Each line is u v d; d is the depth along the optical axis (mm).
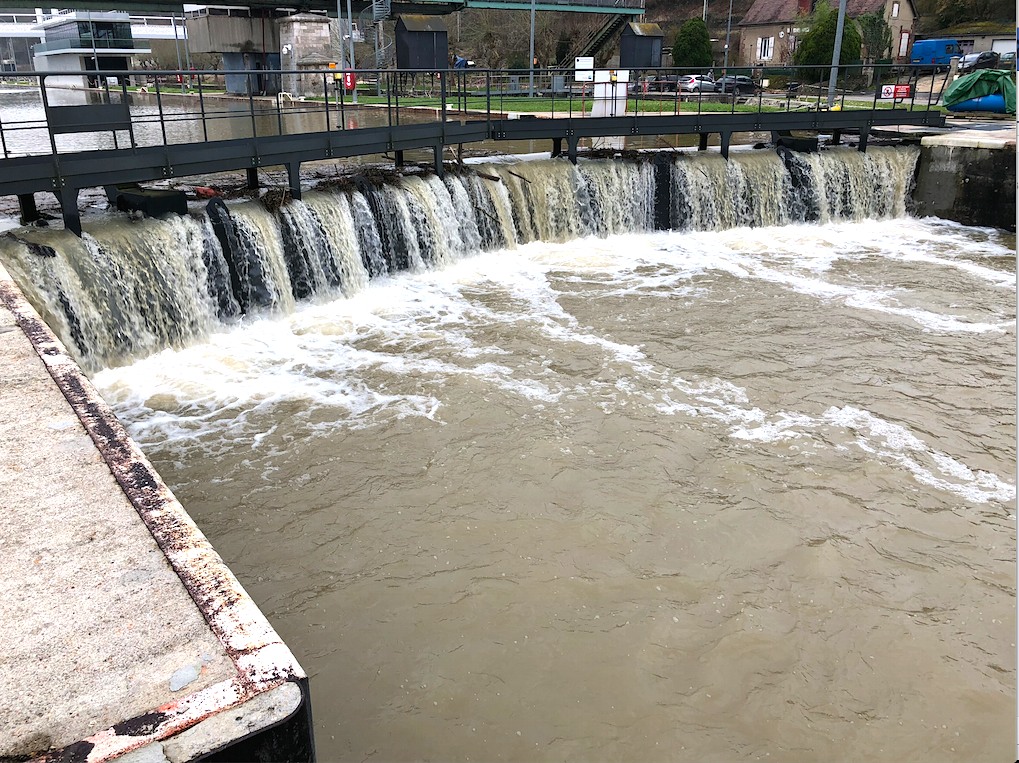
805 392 10695
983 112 29844
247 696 2742
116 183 11312
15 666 2920
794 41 61125
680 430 9594
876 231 20344
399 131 14820
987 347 12336
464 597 6770
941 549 7566
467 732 5488
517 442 9234
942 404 10430
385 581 6953
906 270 16656
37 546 3586
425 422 9672
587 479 8531
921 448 9328
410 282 14828
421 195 15156
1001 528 7902
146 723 2633
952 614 6742
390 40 63875
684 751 5402
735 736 5539
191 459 8805
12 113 31594
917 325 13273
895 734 5598
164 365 11156
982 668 6195
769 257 17547
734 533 7707
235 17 43469
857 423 9867
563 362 11484
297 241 13188
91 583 3355
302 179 15477
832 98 27328
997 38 61875
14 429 4598
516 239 17219
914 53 51688
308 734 2770
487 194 16562
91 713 2697
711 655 6230
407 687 5852
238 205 12789
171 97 41281
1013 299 14734
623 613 6633
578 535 7613
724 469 8781
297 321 12797
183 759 2496
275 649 2986
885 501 8281
